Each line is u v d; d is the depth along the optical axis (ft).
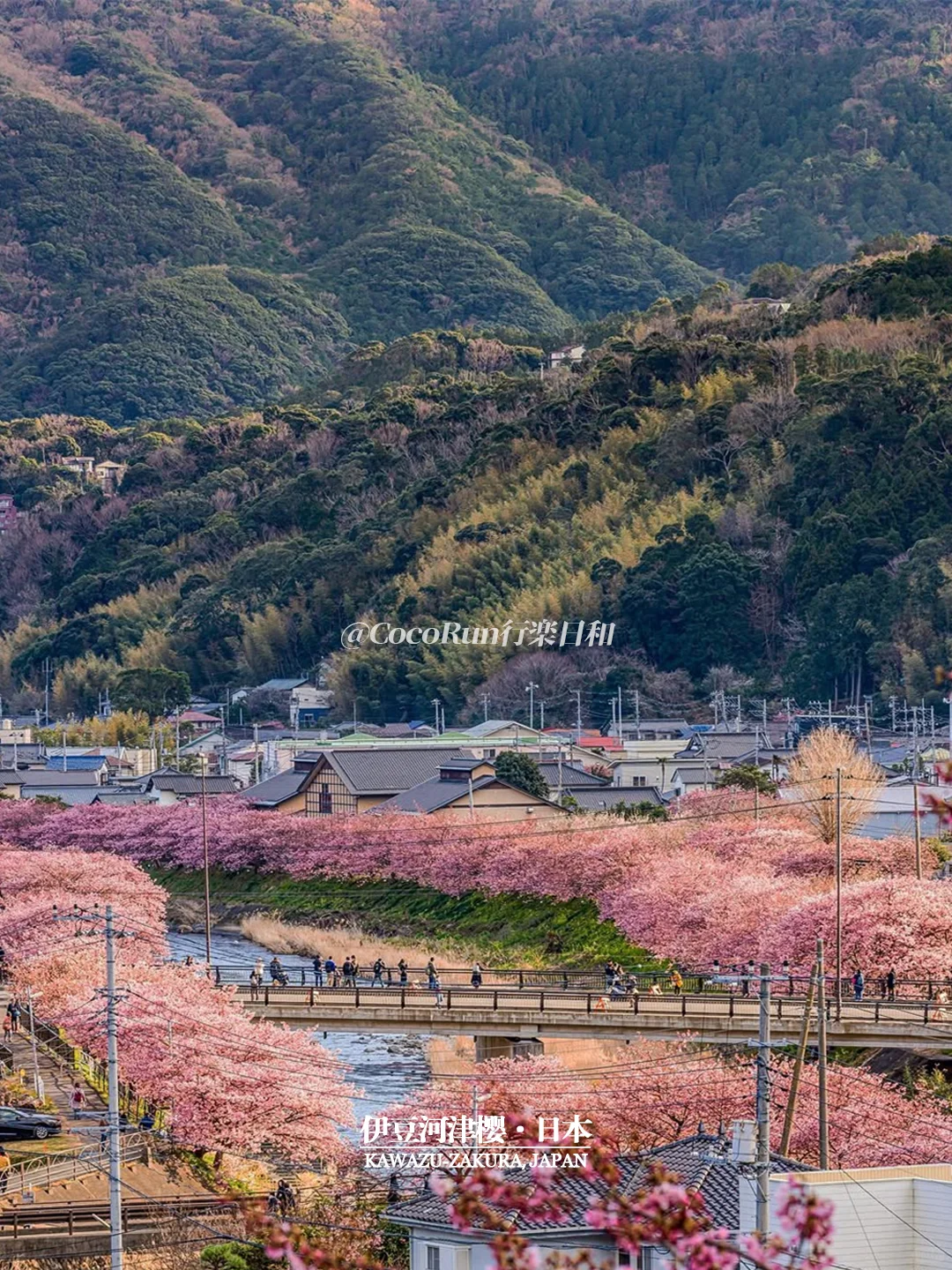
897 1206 176.35
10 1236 242.78
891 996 360.89
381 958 530.27
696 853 538.06
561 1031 356.38
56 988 379.35
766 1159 177.06
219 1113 297.33
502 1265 75.82
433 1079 342.85
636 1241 73.46
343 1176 283.18
